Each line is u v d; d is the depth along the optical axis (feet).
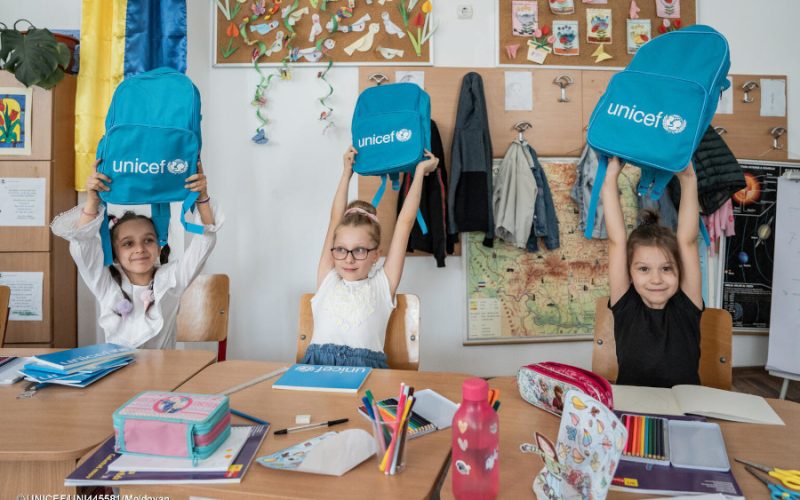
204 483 2.57
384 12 9.09
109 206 8.55
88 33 7.99
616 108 4.37
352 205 6.14
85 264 5.51
